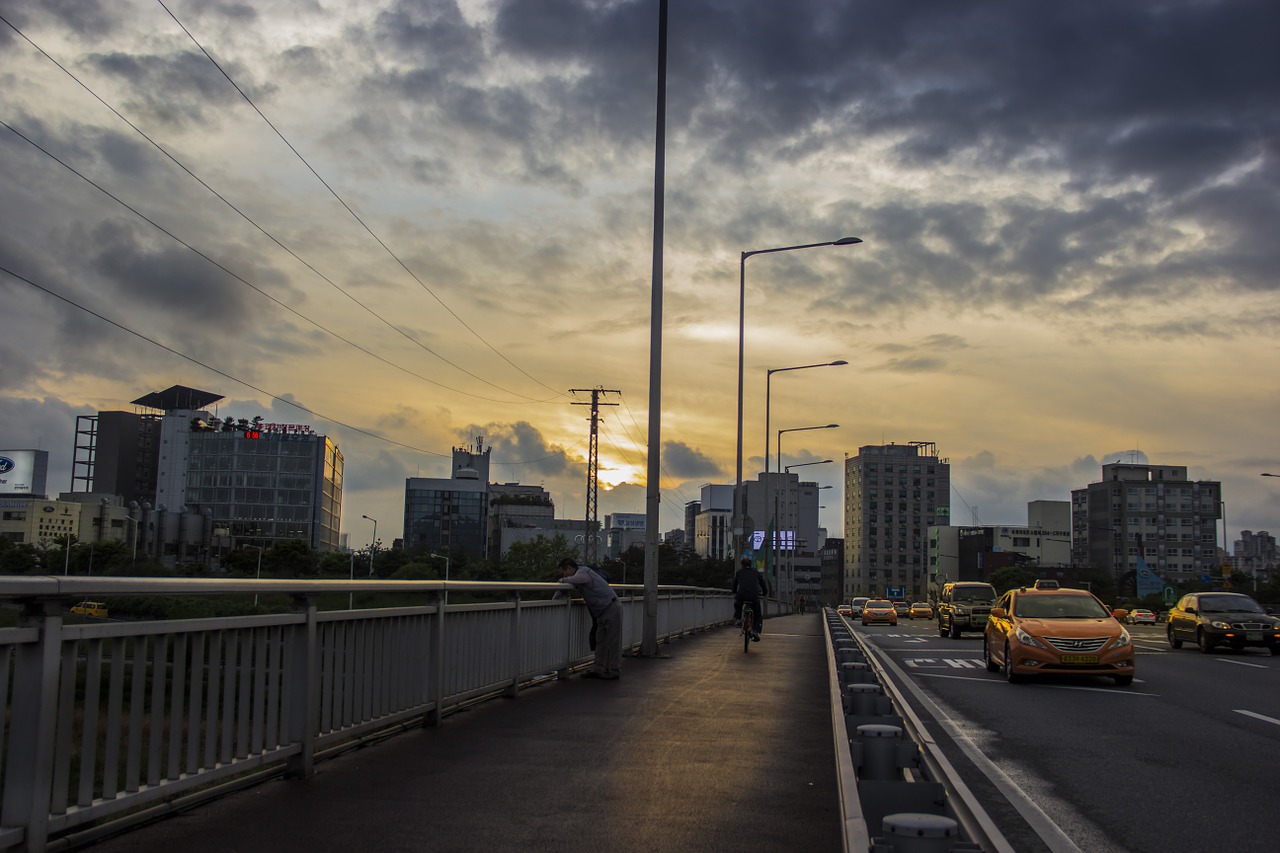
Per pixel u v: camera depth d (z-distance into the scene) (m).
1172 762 9.18
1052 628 16.86
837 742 7.45
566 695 11.70
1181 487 157.12
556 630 12.89
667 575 117.12
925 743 9.56
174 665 5.35
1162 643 31.28
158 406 184.88
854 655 11.81
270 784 6.52
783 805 6.34
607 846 5.36
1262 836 6.45
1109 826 6.70
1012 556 157.12
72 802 5.00
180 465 161.00
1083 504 165.12
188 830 5.43
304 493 158.38
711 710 10.66
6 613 4.52
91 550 113.56
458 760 7.52
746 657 18.77
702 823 5.87
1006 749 9.94
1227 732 11.12
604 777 7.05
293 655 6.62
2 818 4.32
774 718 10.12
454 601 10.04
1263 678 17.92
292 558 128.00
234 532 157.12
